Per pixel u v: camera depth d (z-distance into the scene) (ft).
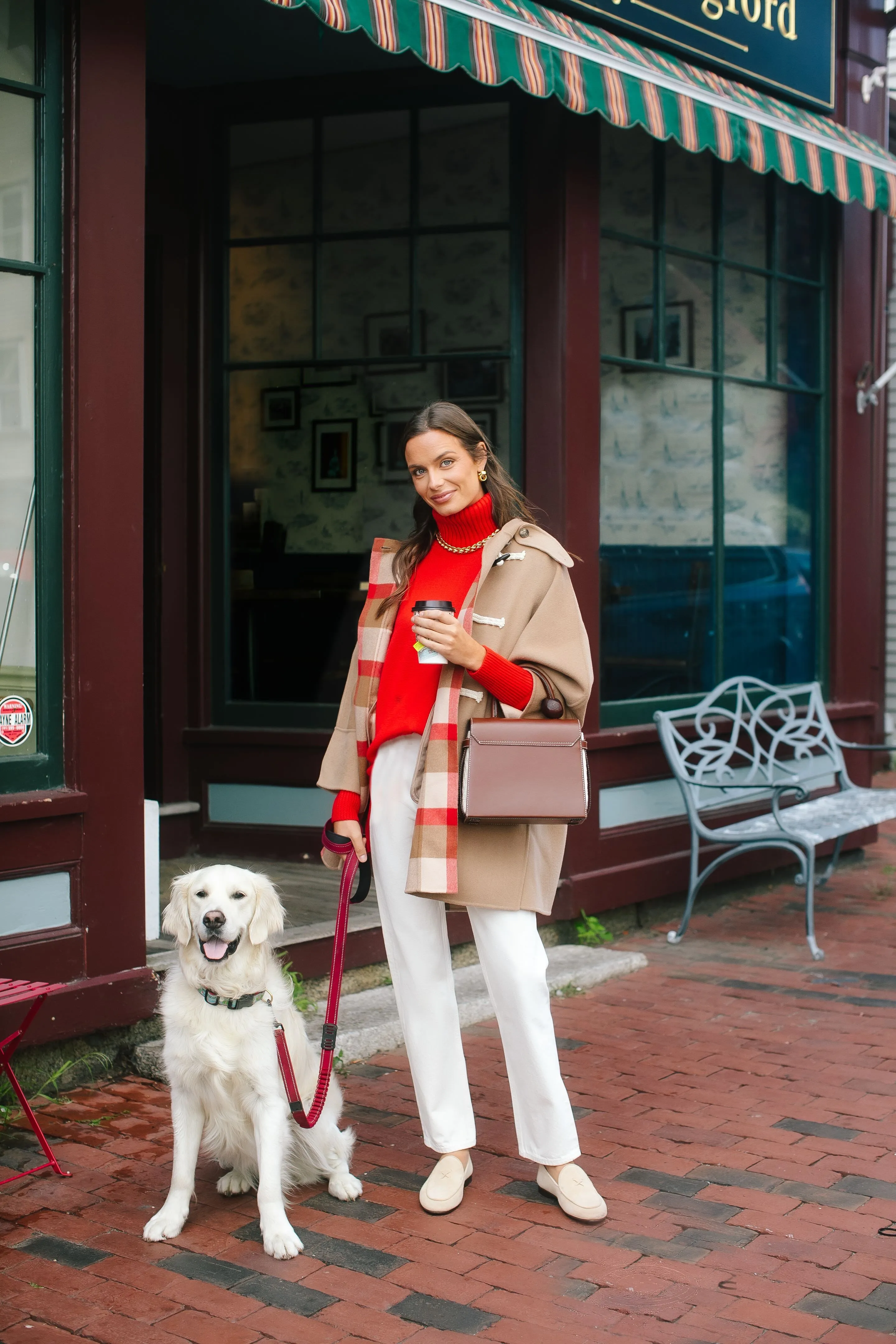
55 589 13.08
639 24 18.81
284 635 20.44
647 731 19.97
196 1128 10.09
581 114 17.19
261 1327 8.66
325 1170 10.71
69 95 12.93
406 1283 9.28
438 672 10.45
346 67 19.44
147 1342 8.47
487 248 19.27
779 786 18.83
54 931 12.89
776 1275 9.45
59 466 13.08
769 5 21.40
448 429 10.36
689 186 21.43
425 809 10.00
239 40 18.45
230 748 20.31
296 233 20.17
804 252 24.12
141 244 13.51
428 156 19.51
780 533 23.79
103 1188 10.81
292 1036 10.35
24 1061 12.71
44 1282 9.25
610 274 20.10
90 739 13.10
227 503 20.53
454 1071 10.64
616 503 20.26
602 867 19.26
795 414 24.07
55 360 13.03
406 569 10.91
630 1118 12.56
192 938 9.81
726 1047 14.73
